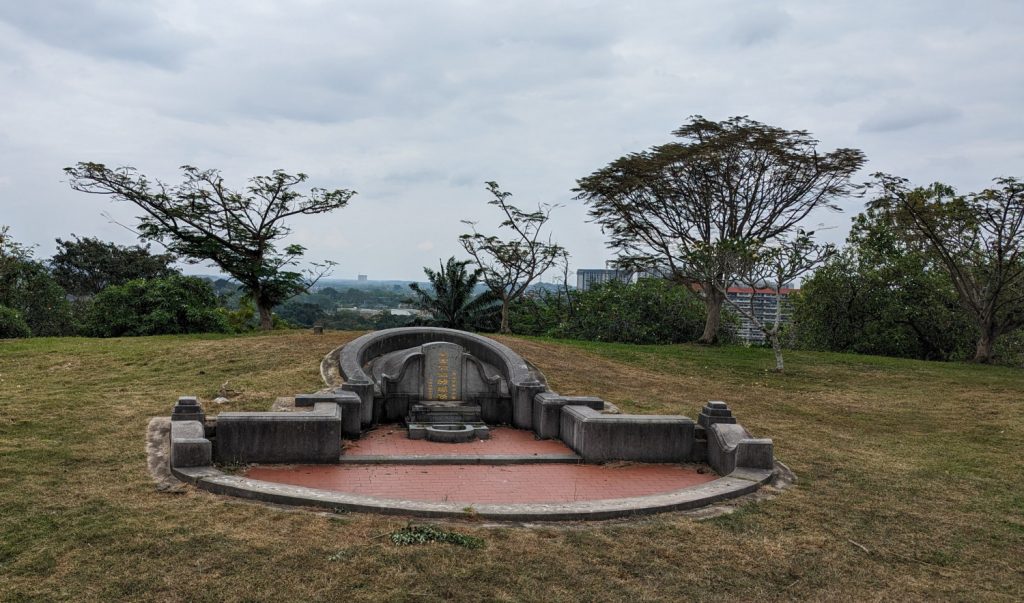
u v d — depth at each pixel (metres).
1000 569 6.32
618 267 27.20
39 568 5.16
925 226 23.45
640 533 6.59
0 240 23.80
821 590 5.64
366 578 5.28
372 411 11.70
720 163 23.64
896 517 7.61
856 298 26.28
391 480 8.59
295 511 6.60
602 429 10.09
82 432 9.07
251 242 25.78
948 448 11.41
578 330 30.31
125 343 17.06
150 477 7.41
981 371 20.52
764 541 6.60
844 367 20.77
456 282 31.53
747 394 16.11
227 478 7.30
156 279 23.84
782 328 29.42
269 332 22.33
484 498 8.09
